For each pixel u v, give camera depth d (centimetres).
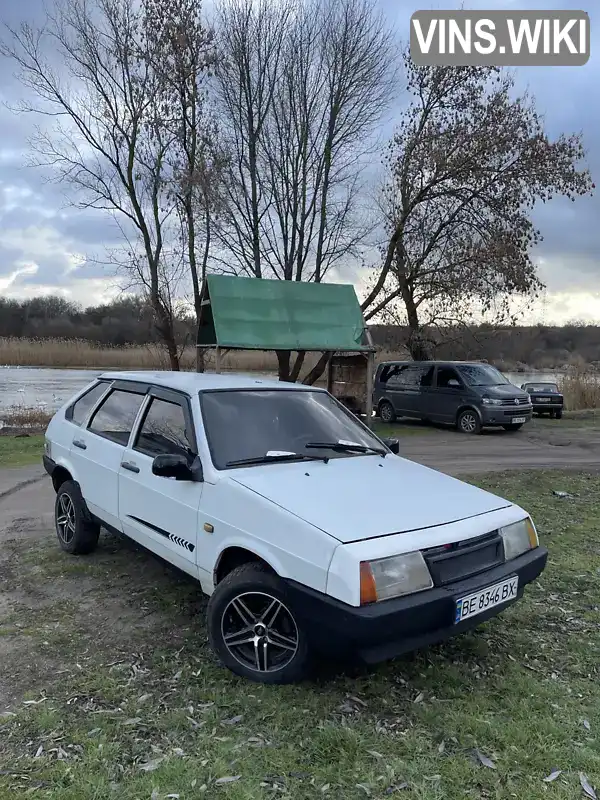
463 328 2141
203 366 1664
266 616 329
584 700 322
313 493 346
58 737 284
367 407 1620
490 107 1880
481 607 321
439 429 1780
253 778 258
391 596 293
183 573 391
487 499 382
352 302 1622
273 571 324
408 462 447
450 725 296
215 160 1927
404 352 2266
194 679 335
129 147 1916
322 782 256
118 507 454
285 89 2084
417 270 2042
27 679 335
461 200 1972
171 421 424
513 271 1891
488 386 1702
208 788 251
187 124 1942
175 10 1814
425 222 2042
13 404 2255
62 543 556
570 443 1475
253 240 2117
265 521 327
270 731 289
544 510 739
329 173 2133
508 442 1493
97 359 4997
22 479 934
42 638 385
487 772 263
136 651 368
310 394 481
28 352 4981
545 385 2280
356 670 346
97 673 342
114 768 263
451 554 318
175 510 389
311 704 311
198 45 1864
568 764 269
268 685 327
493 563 341
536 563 360
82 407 548
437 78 1905
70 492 527
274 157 2117
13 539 604
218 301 1475
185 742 281
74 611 427
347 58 2039
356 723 297
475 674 347
